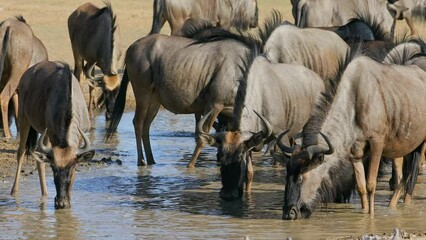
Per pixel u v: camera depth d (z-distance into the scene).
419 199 48.38
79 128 45.25
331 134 43.06
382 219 43.22
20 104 49.91
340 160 43.22
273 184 52.41
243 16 83.38
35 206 45.53
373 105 43.28
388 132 44.03
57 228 40.91
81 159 44.38
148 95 57.34
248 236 38.97
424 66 48.22
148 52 56.50
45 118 46.84
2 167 55.50
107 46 74.94
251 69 47.81
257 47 51.69
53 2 160.25
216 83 53.31
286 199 42.31
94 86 75.12
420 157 46.53
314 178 42.38
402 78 44.53
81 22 79.06
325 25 77.62
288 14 143.50
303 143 43.62
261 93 48.03
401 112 43.91
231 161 45.28
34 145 49.66
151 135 70.31
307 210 42.41
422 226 41.72
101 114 80.31
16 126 70.06
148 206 45.91
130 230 40.66
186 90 54.56
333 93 43.53
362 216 43.81
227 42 54.31
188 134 71.12
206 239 38.94
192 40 55.94
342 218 43.25
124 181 52.69
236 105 46.97
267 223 42.03
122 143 66.00
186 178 53.91
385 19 78.75
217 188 51.00
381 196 49.12
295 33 56.53
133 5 159.25
